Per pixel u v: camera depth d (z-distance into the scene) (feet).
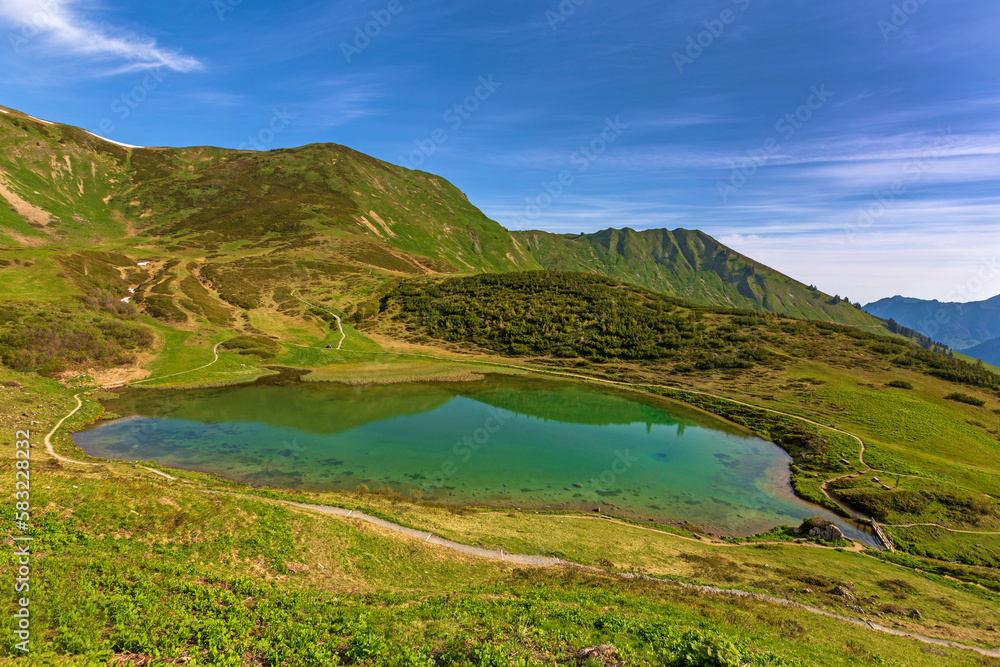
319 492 99.35
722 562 82.74
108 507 59.82
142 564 47.01
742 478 138.10
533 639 36.99
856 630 54.03
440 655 34.47
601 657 33.78
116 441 126.52
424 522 84.84
